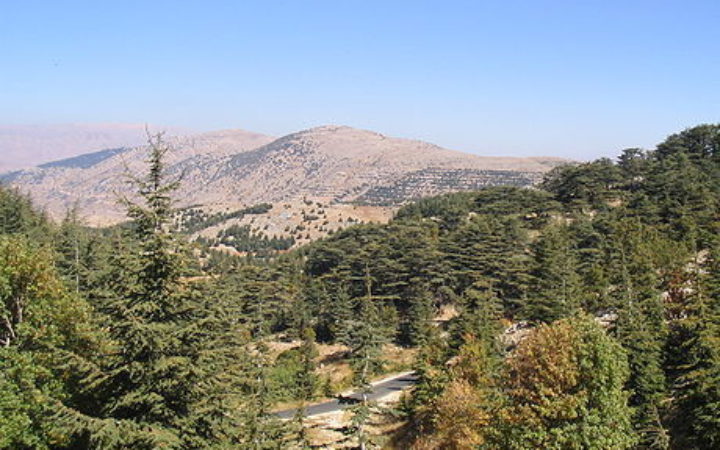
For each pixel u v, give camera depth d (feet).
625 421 64.69
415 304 223.51
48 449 68.13
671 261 150.41
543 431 63.52
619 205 286.25
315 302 263.70
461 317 142.10
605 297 147.02
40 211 338.75
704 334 78.89
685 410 78.59
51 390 69.41
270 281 276.21
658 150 376.07
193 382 56.03
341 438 127.54
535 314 154.61
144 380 54.19
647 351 84.64
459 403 95.20
